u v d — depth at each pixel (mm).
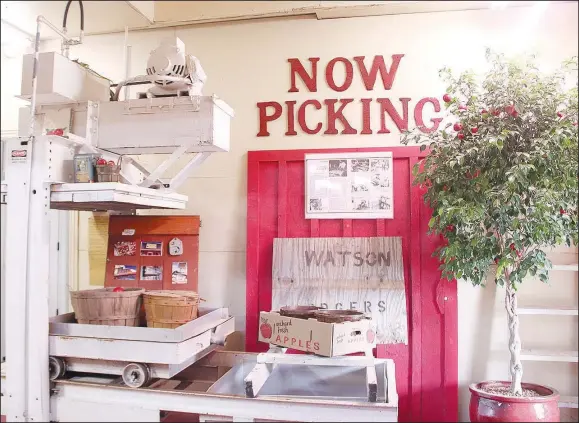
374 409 2225
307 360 2467
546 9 3377
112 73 3715
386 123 3465
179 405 2383
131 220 3346
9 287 2396
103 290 2650
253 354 2969
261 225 3514
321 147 3516
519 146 2797
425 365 3311
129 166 2883
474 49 3416
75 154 2547
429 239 3352
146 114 2564
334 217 3428
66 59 2543
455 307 3312
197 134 2514
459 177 2854
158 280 3252
